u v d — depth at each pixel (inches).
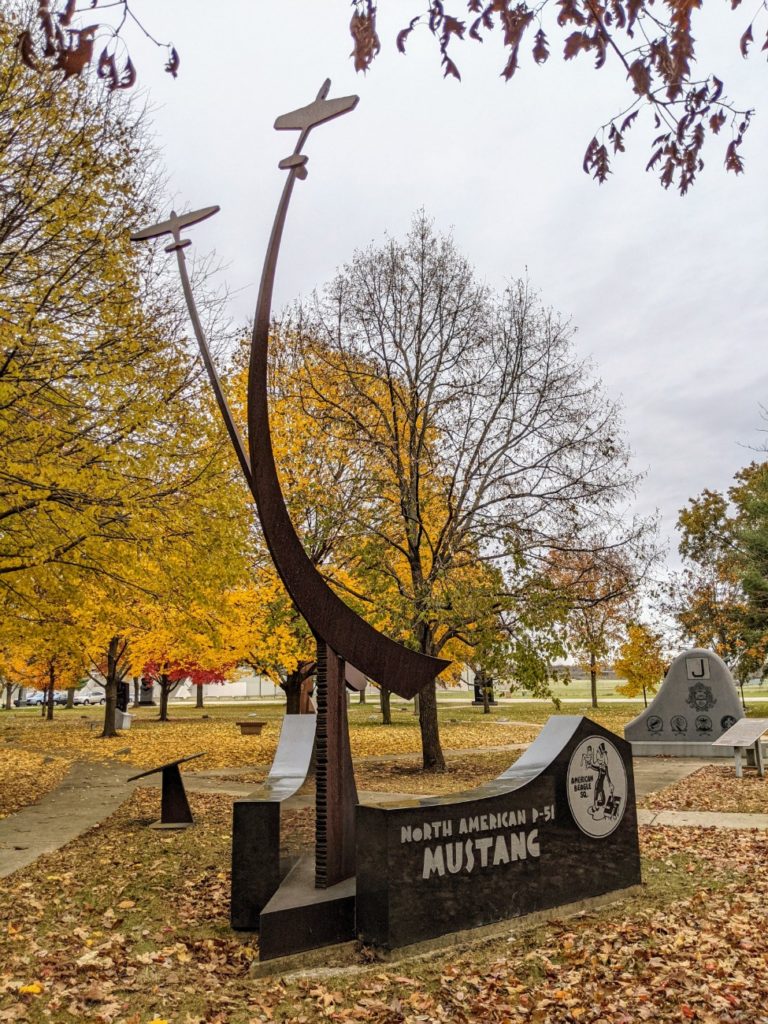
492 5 135.2
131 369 411.2
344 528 580.1
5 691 2593.5
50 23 123.5
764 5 135.5
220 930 223.6
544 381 595.8
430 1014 168.2
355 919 205.2
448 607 539.5
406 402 605.9
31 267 406.3
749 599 1063.6
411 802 210.2
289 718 307.9
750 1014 167.0
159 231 236.8
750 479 1226.6
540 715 1346.0
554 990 180.2
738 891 252.7
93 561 433.7
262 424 215.6
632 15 138.4
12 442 378.0
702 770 572.1
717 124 161.8
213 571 457.4
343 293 606.5
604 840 249.9
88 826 378.9
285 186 222.7
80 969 195.6
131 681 2225.6
